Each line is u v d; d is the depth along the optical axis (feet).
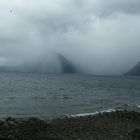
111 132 73.51
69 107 157.48
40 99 197.26
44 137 63.52
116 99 219.82
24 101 182.19
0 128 69.77
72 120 90.74
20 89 285.02
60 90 288.92
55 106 160.15
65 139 65.10
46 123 82.07
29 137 61.82
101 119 92.27
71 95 237.66
